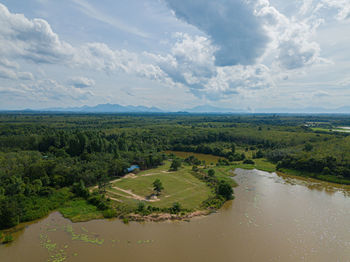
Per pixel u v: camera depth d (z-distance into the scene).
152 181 93.81
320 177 102.69
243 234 55.56
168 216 63.03
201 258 46.94
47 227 58.06
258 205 72.69
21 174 80.50
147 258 46.78
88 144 132.12
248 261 46.19
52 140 141.25
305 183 97.00
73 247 50.12
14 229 56.59
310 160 110.88
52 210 67.25
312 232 56.75
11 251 48.59
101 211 66.69
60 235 54.56
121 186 87.44
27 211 62.50
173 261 46.00
